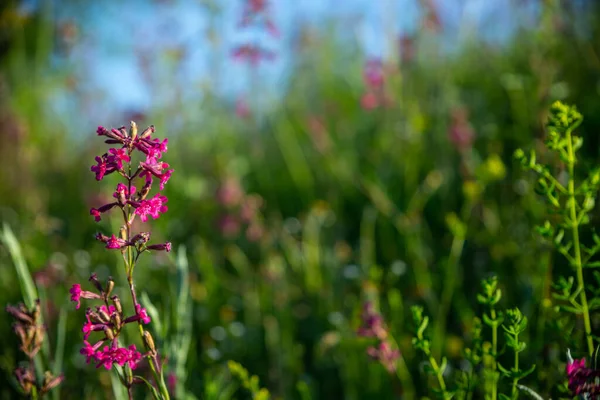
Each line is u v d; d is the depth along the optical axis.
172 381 2.43
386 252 4.16
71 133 6.54
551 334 2.61
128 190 1.81
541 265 2.87
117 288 3.71
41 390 2.14
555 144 2.05
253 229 4.38
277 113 5.94
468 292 3.64
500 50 5.78
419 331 2.07
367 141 5.59
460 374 2.19
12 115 5.61
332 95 6.22
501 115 5.04
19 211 5.18
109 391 2.96
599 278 2.05
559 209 2.11
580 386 1.85
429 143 4.91
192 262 4.45
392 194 4.71
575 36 4.77
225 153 5.51
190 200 5.03
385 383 3.11
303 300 3.96
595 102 4.62
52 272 3.71
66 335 3.47
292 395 3.26
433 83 5.39
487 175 3.33
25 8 6.04
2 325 3.54
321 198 5.13
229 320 3.75
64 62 6.21
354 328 3.17
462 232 3.24
